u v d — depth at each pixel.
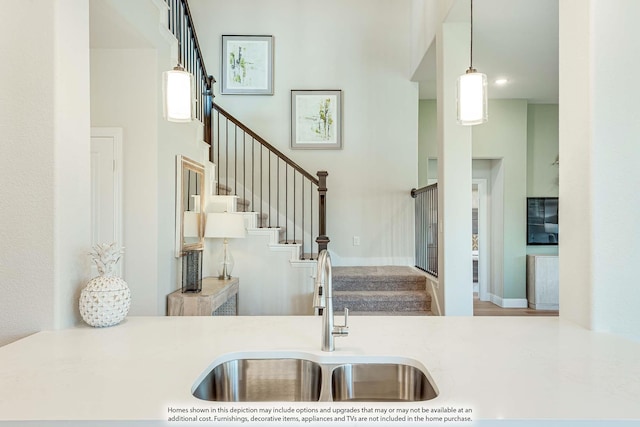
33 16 1.53
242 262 4.27
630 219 1.54
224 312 3.79
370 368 1.25
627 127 1.55
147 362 1.18
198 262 3.27
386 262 5.39
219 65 5.35
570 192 1.66
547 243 5.85
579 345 1.34
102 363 1.17
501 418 0.85
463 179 3.52
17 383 1.02
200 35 5.35
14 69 1.53
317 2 5.40
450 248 3.50
